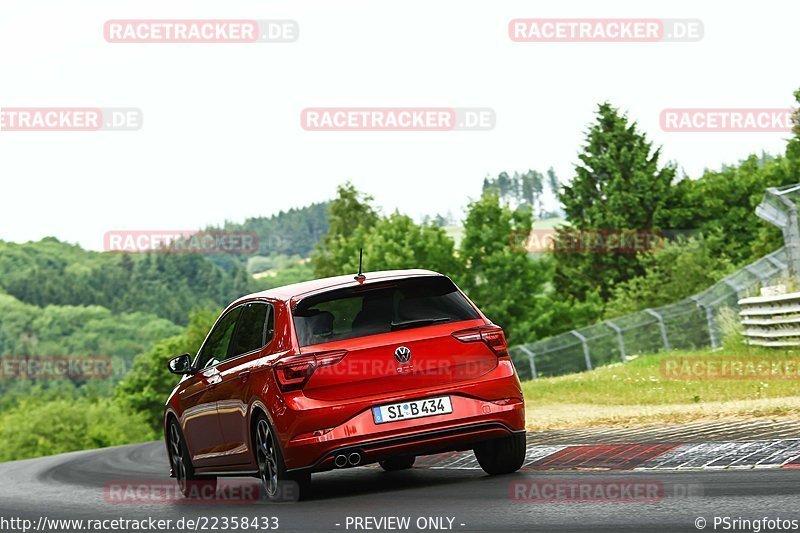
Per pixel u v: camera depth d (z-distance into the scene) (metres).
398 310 28.73
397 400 27.69
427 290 29.31
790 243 75.81
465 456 37.09
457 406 28.14
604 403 56.44
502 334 29.31
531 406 61.38
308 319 28.22
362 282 28.84
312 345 27.75
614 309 187.62
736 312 86.44
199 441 33.53
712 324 92.06
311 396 27.44
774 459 28.08
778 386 50.38
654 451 31.84
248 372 29.28
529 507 23.59
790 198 76.25
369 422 27.44
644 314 116.00
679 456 30.38
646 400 53.72
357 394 27.59
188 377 34.84
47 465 66.69
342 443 27.23
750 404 43.75
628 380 68.06
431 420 27.80
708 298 94.38
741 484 24.58
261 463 29.36
